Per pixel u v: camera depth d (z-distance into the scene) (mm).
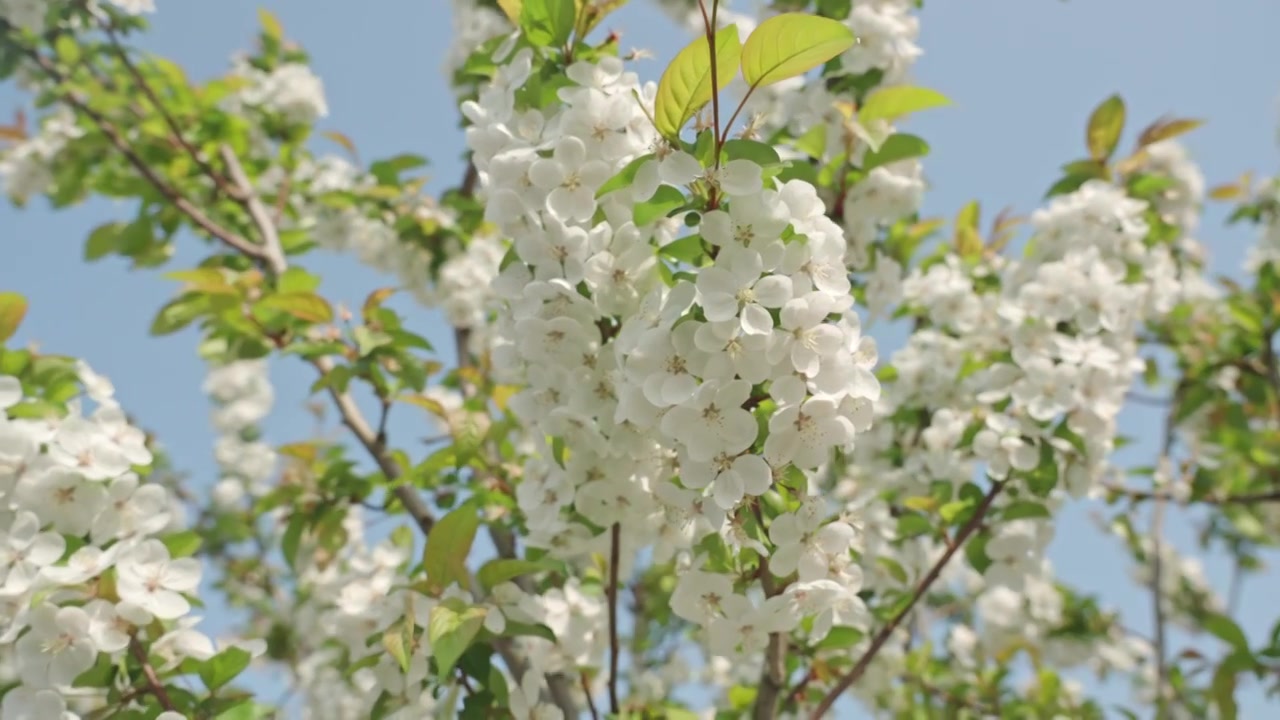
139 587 2889
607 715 3408
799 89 4441
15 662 2830
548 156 2857
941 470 4457
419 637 3186
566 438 3016
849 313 2514
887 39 4402
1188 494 6160
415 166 6527
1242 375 7328
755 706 3232
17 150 7086
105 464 3127
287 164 7027
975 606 7508
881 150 4238
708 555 3064
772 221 2451
